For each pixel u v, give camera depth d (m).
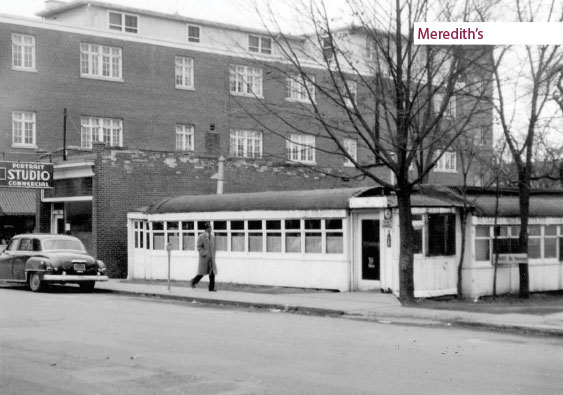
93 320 16.33
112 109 44.72
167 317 17.16
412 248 20.39
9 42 41.25
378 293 22.53
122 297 23.25
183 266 28.47
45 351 11.95
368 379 9.73
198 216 27.67
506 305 20.75
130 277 30.64
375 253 23.14
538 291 26.33
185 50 47.66
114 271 31.14
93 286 25.62
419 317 17.53
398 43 19.36
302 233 24.50
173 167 32.62
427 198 23.06
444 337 14.30
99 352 11.86
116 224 31.27
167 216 28.84
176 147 47.28
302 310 19.30
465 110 28.97
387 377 9.88
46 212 35.44
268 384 9.37
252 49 51.38
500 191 26.52
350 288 23.33
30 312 17.88
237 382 9.49
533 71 22.55
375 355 11.77
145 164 31.97
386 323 16.84
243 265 26.22
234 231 26.64
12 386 9.29
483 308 19.39
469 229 23.95
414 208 22.34
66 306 19.55
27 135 41.78
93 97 44.00
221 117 48.19
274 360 11.19
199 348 12.35
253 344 12.86
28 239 25.66
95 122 44.28
